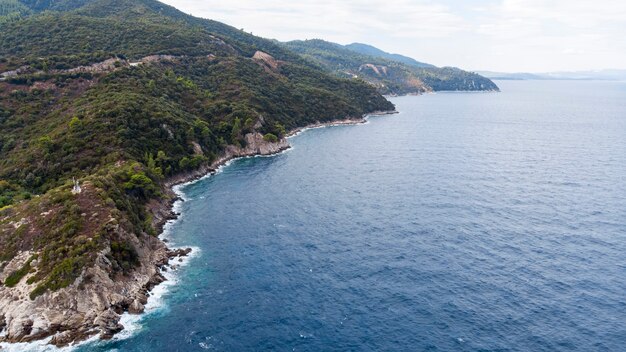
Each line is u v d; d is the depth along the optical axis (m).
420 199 122.19
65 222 78.81
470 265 83.25
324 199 123.12
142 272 78.69
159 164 134.38
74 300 67.38
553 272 80.25
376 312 68.94
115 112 137.62
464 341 61.97
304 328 65.25
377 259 86.25
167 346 61.53
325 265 84.12
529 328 64.69
